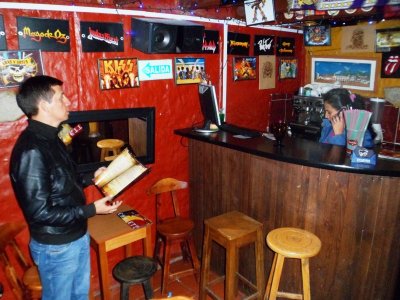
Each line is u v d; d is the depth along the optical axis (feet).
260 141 8.63
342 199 7.01
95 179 6.51
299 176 7.38
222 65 10.93
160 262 9.18
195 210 10.46
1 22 6.73
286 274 8.00
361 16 9.87
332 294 7.60
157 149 9.73
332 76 13.48
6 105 7.06
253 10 8.17
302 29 13.44
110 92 8.47
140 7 8.54
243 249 8.84
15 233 6.97
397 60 11.51
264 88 12.75
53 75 7.54
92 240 6.99
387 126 11.89
